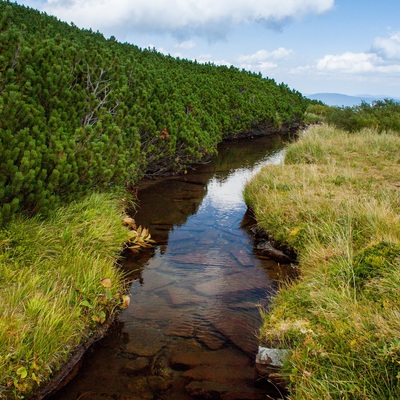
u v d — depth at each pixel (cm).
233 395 358
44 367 363
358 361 319
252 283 575
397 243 471
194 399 354
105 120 784
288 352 381
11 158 496
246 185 1001
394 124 1627
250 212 902
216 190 1107
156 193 1048
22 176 489
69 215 604
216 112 1891
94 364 400
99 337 443
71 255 529
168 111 1160
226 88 2202
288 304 459
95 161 645
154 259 654
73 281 471
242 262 646
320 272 494
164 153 1136
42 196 533
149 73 1181
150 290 552
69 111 698
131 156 871
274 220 717
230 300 527
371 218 602
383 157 1171
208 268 624
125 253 670
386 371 291
